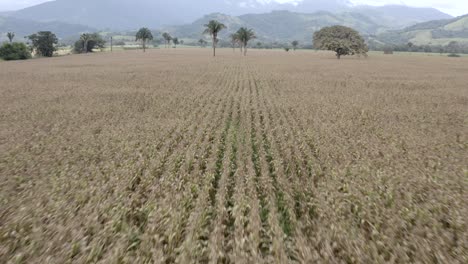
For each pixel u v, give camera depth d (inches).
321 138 622.5
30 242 285.3
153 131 666.2
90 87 1419.8
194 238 281.7
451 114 909.8
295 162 505.0
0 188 401.1
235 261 254.5
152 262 256.8
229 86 1464.1
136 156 510.9
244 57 4685.0
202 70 2362.2
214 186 424.8
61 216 325.1
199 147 568.1
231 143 585.3
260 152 536.1
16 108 931.3
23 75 2010.3
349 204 352.5
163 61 3511.3
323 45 4431.6
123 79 1744.6
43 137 633.0
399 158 520.7
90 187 386.9
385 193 371.6
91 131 681.6
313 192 386.0
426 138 653.3
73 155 521.0
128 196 376.8
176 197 355.6
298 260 262.4
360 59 4616.1
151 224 302.0
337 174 434.6
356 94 1264.8
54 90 1323.8
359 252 262.4
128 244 285.4
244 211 342.0
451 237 290.7
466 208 343.9
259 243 286.4
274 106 973.2
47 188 399.2
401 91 1384.1
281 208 364.2
